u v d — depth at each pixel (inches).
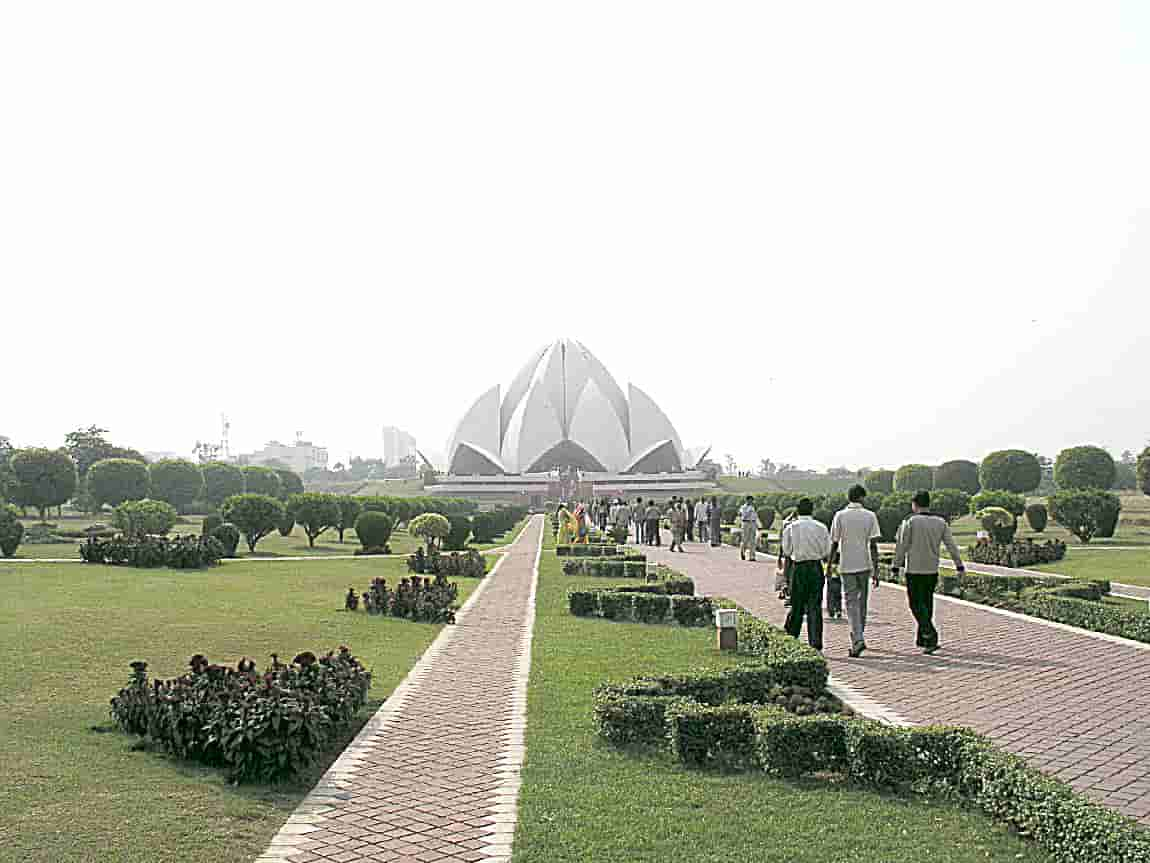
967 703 358.0
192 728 286.8
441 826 233.1
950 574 701.9
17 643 474.3
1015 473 1877.5
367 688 362.3
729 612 472.1
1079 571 888.3
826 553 474.3
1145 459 1509.6
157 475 2140.7
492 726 332.5
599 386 3671.3
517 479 3543.3
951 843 216.2
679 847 214.4
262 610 627.2
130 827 228.5
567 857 209.6
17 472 1648.6
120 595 697.0
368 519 1241.4
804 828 225.5
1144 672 415.5
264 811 244.8
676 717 282.0
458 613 645.3
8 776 264.5
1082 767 275.0
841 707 351.3
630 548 1274.6
